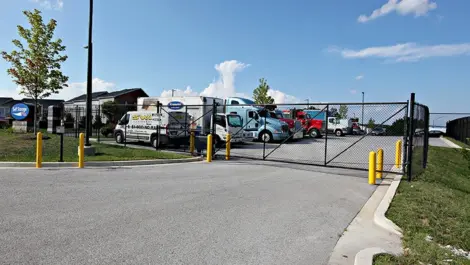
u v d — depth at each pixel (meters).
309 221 5.59
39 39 19.59
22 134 18.27
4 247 4.02
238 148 18.66
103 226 4.92
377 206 6.69
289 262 3.95
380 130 12.66
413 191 7.99
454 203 7.21
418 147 10.95
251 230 5.01
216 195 7.18
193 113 20.20
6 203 5.96
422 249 4.32
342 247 4.51
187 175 9.60
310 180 9.38
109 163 11.19
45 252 3.91
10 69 19.39
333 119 31.55
